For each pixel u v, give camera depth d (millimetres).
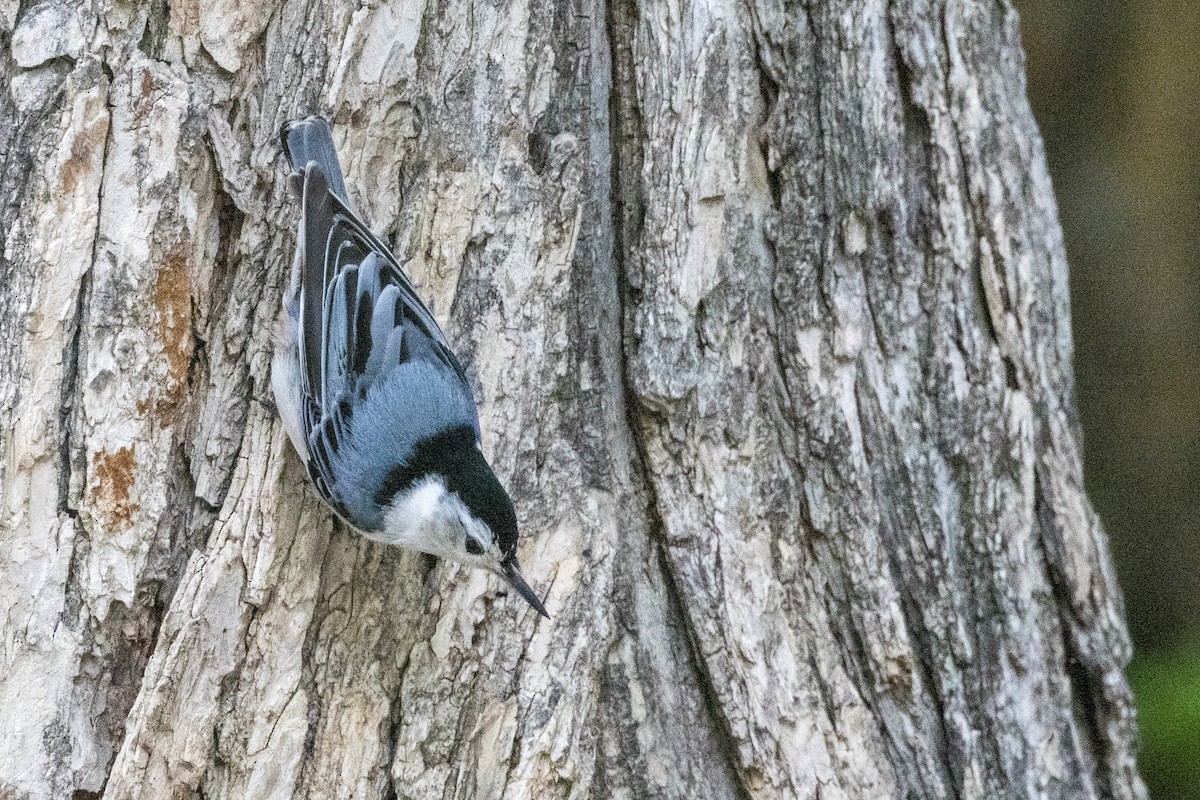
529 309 7613
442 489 6957
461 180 7566
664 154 7887
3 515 6516
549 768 7223
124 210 6781
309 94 7352
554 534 7535
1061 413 8797
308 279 6965
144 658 6781
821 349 8094
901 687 8016
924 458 8242
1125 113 14867
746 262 8000
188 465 6945
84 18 6805
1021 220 8711
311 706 7000
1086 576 8648
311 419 6922
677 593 7914
